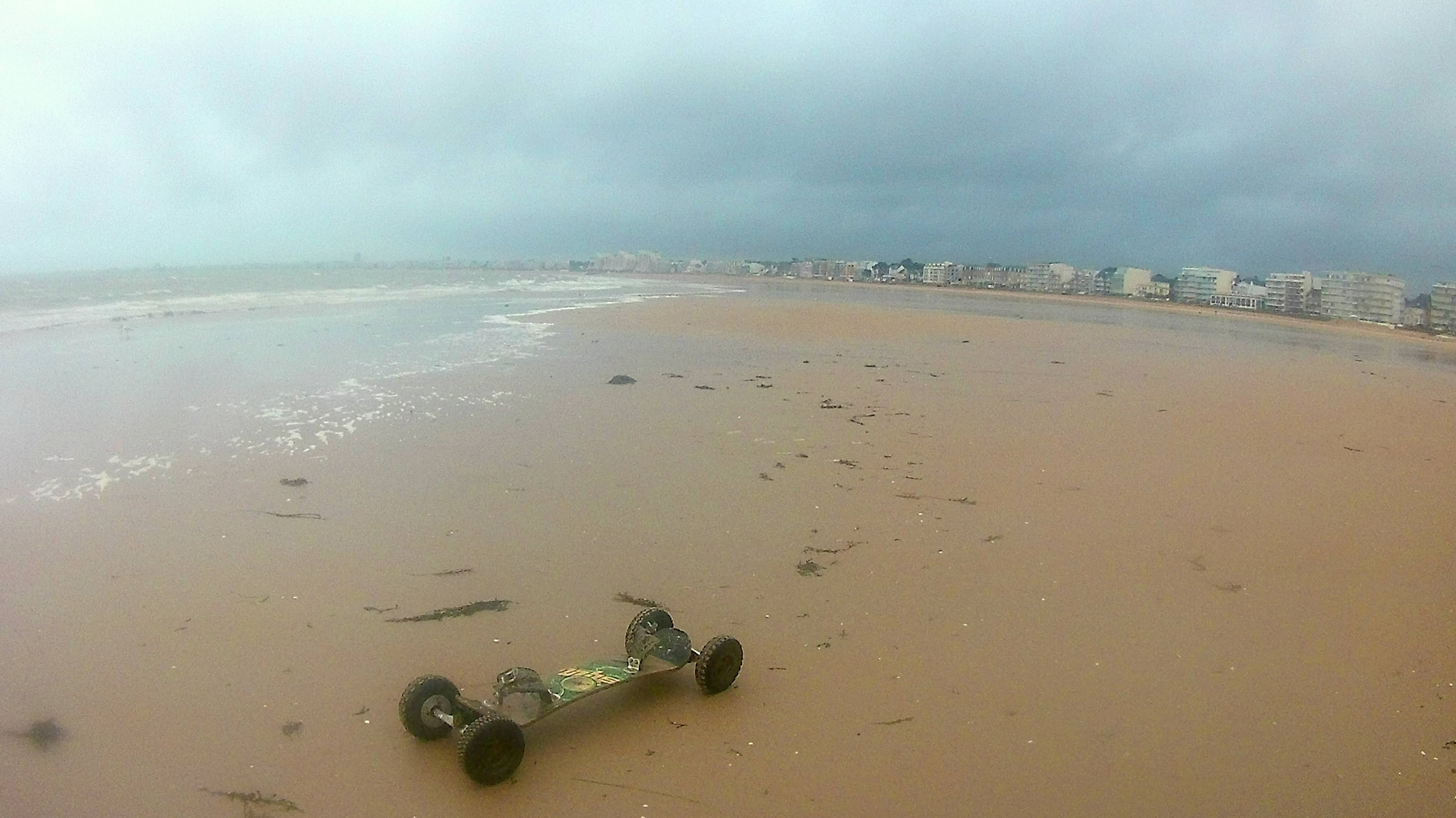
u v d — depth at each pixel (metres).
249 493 8.60
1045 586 6.85
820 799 4.16
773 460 10.46
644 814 4.01
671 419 12.65
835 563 7.16
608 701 5.03
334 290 41.81
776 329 28.09
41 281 46.94
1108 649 5.81
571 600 6.28
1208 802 4.24
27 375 14.22
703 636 5.75
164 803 4.01
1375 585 7.14
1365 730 4.95
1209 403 16.58
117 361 15.98
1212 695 5.27
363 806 4.01
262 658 5.35
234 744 4.48
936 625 6.07
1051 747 4.66
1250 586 7.02
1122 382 19.16
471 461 9.98
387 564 6.88
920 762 4.48
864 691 5.16
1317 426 14.60
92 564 6.75
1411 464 11.84
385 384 14.49
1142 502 9.27
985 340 28.08
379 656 5.41
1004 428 12.97
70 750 4.39
